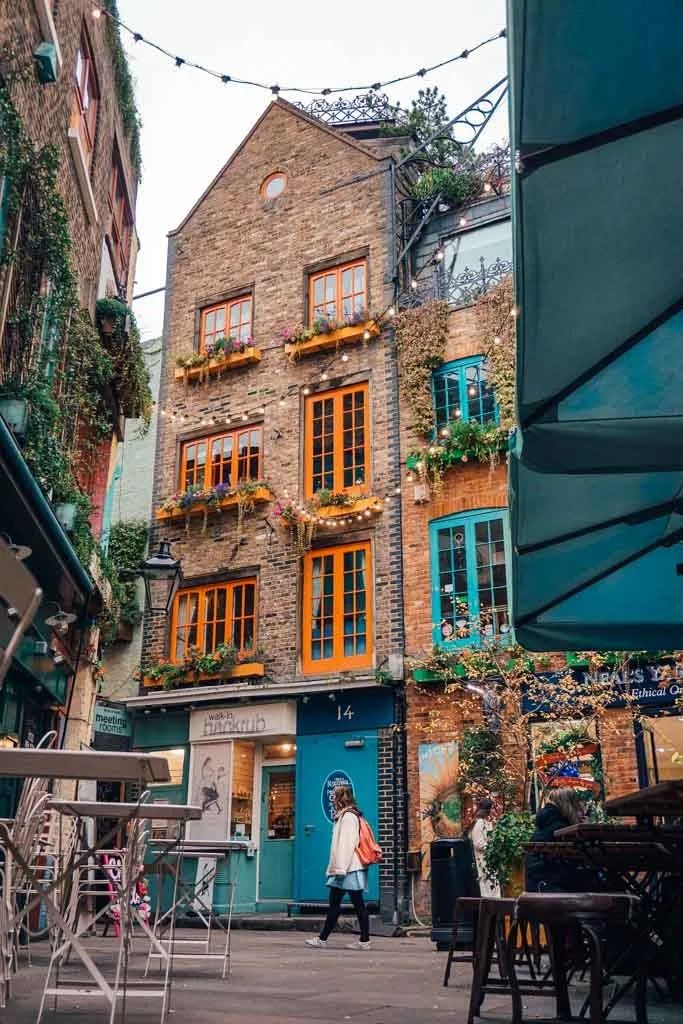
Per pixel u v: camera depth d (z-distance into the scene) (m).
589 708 12.95
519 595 5.23
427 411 15.52
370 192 17.64
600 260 3.06
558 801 5.89
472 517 14.78
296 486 16.70
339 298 17.47
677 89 2.67
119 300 13.13
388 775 14.21
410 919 13.34
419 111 19.02
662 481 4.23
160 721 16.73
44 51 8.70
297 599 16.05
